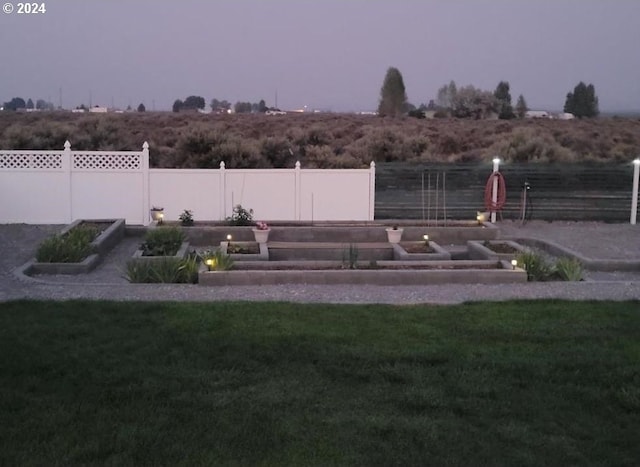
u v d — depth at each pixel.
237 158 25.02
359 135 38.03
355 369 6.33
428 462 4.56
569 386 5.96
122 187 17.52
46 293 9.59
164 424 5.06
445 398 5.66
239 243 14.04
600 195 19.30
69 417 5.14
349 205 18.12
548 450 4.75
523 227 18.39
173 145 33.03
